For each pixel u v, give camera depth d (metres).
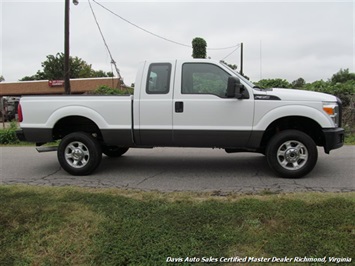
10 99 28.28
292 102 5.48
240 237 3.26
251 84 5.82
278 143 5.58
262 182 5.44
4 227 3.61
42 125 6.10
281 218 3.61
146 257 3.01
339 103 5.68
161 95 5.73
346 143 9.81
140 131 5.83
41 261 3.06
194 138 5.73
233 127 5.59
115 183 5.56
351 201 4.01
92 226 3.56
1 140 11.92
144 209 3.98
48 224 3.64
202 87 5.70
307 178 5.64
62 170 6.70
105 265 2.95
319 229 3.36
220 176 5.93
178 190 5.04
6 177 6.17
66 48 16.41
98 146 6.11
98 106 5.94
